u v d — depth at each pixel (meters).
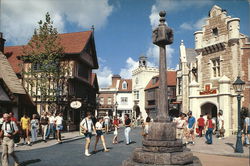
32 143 14.58
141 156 7.27
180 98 32.59
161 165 6.96
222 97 19.44
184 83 28.70
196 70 26.00
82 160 9.73
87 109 32.38
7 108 17.84
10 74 19.52
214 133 20.62
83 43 29.09
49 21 21.30
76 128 28.06
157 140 7.67
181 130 13.98
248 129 13.62
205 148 12.34
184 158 7.14
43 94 21.28
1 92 17.41
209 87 22.86
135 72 53.28
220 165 8.38
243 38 21.00
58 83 23.89
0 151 11.57
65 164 8.97
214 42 22.70
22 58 22.09
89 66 32.88
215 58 22.72
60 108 25.50
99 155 10.95
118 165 8.82
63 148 13.06
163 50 8.15
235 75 20.64
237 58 20.75
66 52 27.31
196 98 22.17
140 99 50.41
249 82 20.59
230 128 19.33
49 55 20.84
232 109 20.16
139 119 45.31
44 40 21.39
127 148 13.34
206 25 23.88
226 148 12.32
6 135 8.13
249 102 20.30
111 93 56.16
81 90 30.39
